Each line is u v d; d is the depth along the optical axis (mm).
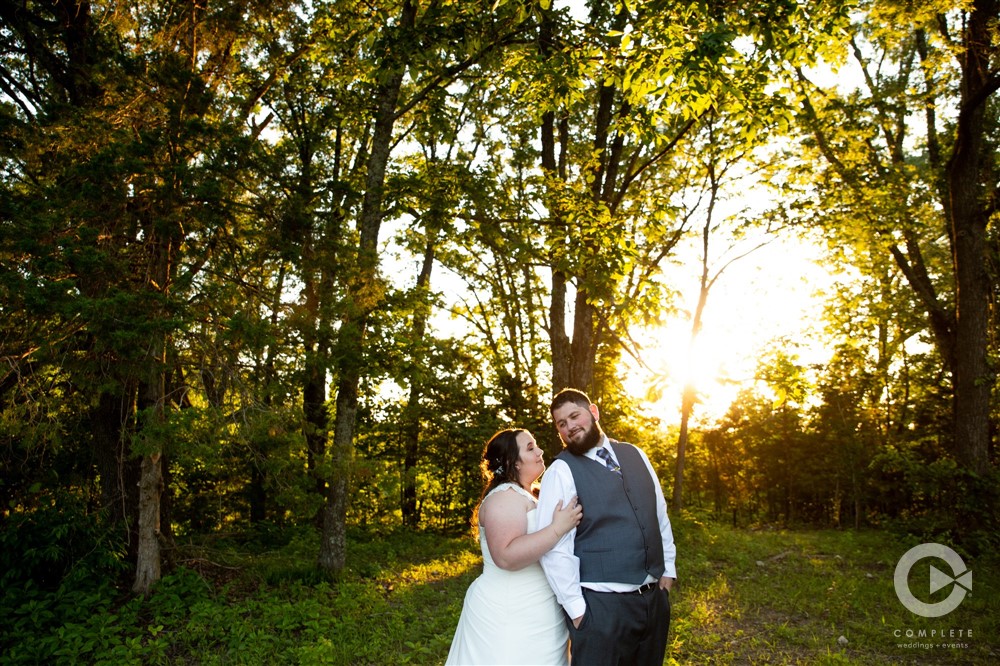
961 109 12062
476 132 14820
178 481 12914
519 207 10516
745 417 20188
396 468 9219
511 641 3346
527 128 13250
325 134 11000
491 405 17188
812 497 20016
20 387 6320
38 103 8820
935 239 16906
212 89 7855
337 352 7453
